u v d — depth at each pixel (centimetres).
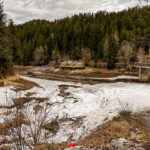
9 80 1719
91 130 589
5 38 1800
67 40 6159
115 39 3800
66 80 2492
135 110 812
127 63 3366
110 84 1966
